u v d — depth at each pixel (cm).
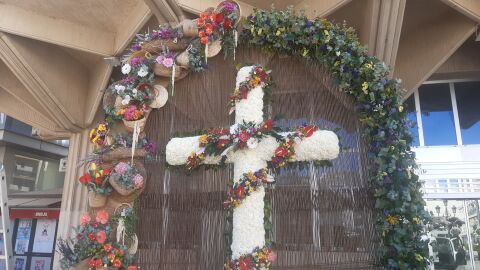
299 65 284
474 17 430
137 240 271
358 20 463
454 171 566
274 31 280
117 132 298
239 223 247
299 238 250
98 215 269
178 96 296
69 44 565
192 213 272
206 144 265
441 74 602
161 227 274
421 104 620
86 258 267
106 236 266
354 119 269
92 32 587
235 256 243
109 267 260
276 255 247
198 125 288
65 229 677
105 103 302
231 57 292
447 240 540
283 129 263
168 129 292
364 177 255
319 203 254
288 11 289
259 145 260
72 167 706
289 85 280
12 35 552
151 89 296
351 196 253
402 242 237
